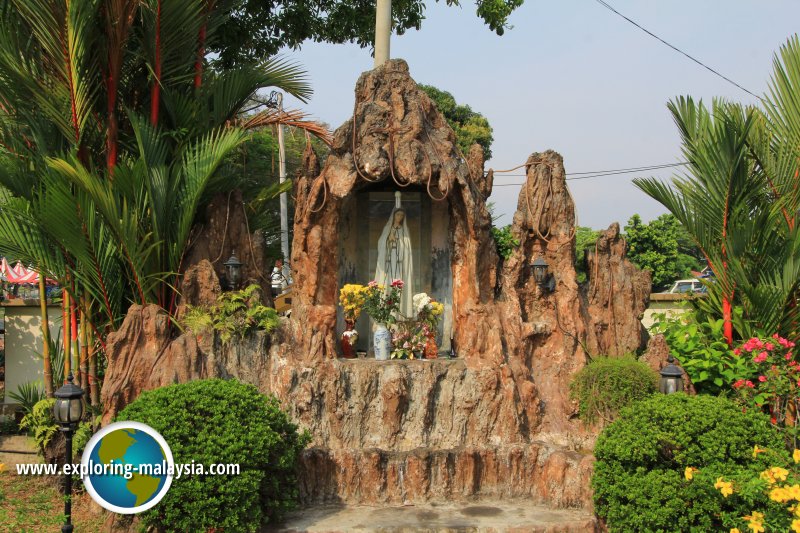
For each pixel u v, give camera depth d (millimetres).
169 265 11742
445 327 12938
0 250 11219
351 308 12039
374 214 13094
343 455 10336
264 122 13648
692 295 13992
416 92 12367
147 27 11656
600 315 12523
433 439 11227
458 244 12508
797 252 11727
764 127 12180
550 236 12750
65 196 10422
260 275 12523
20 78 10969
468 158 12773
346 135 11828
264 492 9312
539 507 10148
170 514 8422
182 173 11859
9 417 15711
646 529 8500
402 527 9289
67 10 10531
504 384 11281
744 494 7809
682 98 12234
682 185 12336
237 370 11219
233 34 16422
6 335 16250
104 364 12406
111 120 11680
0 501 9148
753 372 11344
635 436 8867
